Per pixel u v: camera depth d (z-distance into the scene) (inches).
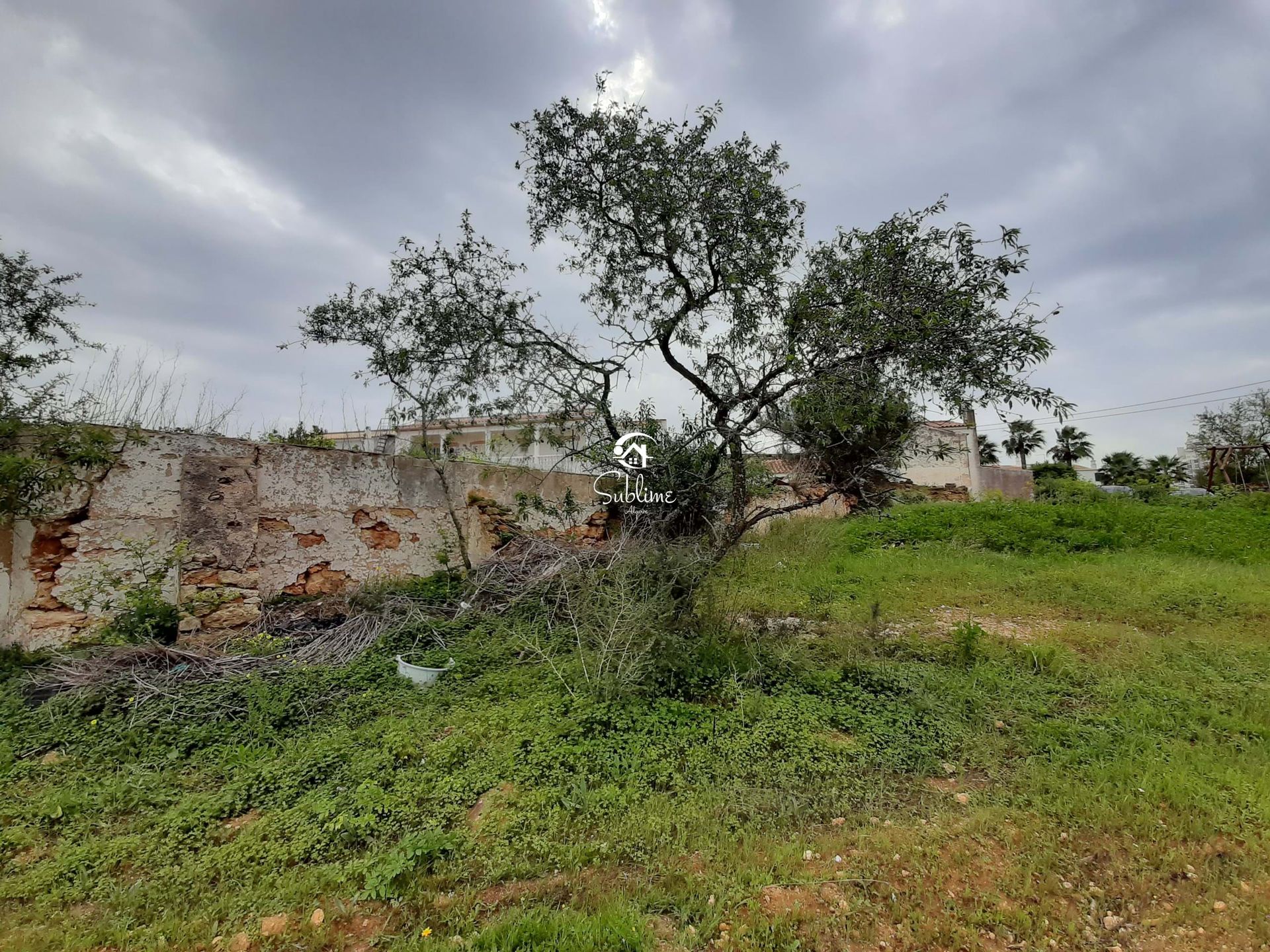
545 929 95.0
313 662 217.2
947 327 193.8
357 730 166.7
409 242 264.5
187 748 157.5
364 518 311.7
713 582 243.6
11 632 208.7
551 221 254.4
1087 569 374.9
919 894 107.8
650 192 226.8
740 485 236.5
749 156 230.7
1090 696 196.5
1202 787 137.4
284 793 134.6
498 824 122.2
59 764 146.8
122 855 113.7
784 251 236.4
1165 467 1253.7
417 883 106.9
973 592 335.6
